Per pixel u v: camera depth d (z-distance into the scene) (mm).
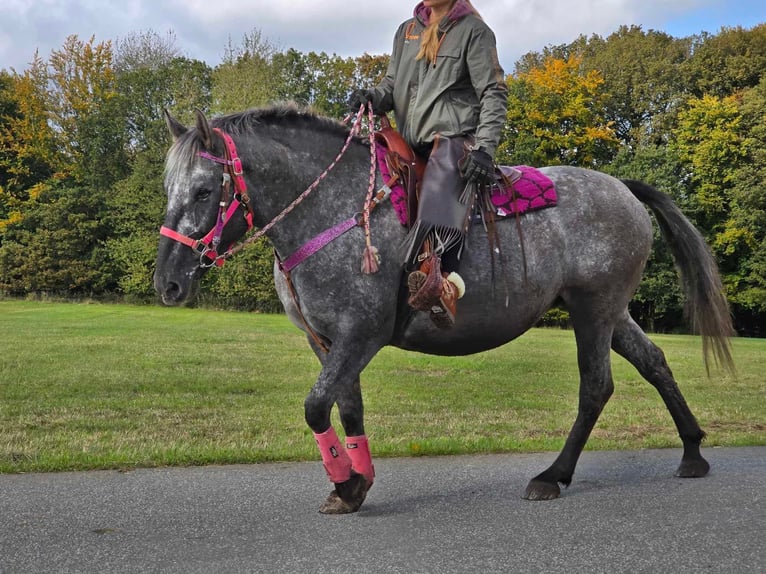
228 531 3607
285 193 3844
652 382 4809
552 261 4316
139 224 38500
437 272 3691
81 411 7391
